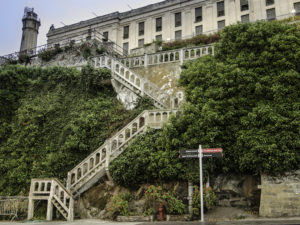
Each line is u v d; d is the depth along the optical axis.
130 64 21.64
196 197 10.96
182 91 18.69
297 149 10.82
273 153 10.72
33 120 17.44
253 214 10.83
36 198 12.46
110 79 18.84
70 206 12.09
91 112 17.12
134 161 12.36
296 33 13.08
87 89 18.38
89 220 11.73
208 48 19.38
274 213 10.48
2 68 20.45
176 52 21.48
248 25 14.16
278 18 27.77
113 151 13.38
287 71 12.18
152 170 11.96
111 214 11.60
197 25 32.12
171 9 34.09
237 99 12.48
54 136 16.89
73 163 15.51
